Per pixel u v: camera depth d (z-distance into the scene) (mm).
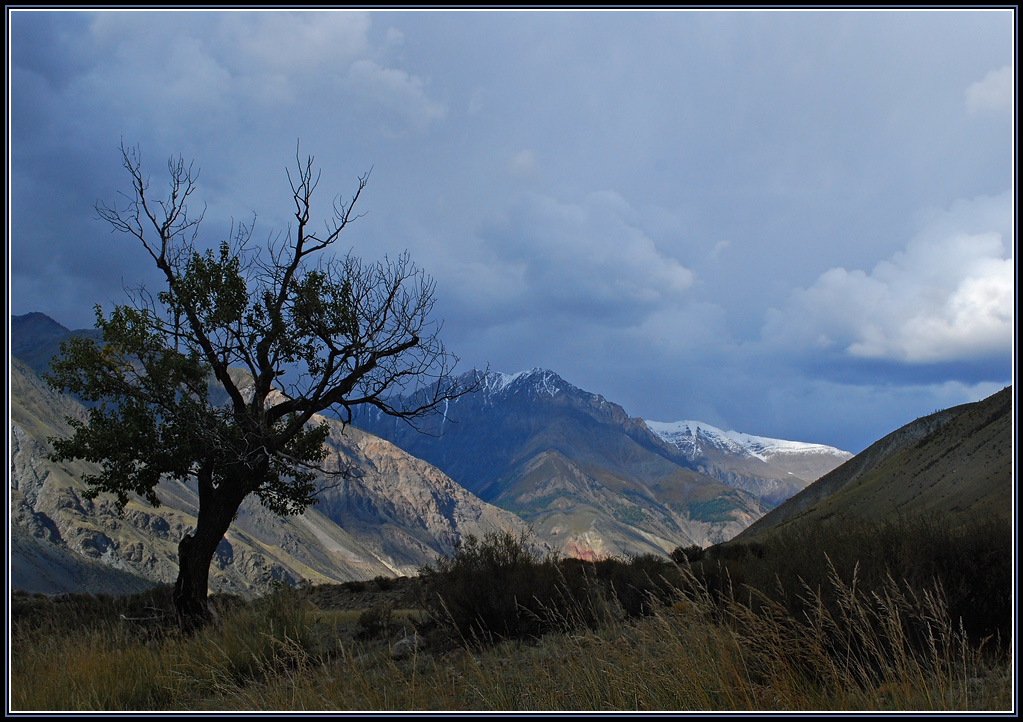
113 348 19594
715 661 6012
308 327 19281
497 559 11062
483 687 6898
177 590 16984
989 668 5750
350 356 19281
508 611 9859
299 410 19766
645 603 9414
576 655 7410
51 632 12312
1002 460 57500
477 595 10156
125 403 19812
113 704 8562
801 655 5961
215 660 9320
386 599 25656
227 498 18078
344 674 7770
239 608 12461
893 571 6430
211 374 20281
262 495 21609
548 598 9930
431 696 7008
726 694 5570
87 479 19875
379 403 19672
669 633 6508
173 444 18984
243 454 17750
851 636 5867
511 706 6309
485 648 9367
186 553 17297
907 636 6035
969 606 6348
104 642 10977
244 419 18422
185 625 15180
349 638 11578
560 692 6438
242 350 19219
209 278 19094
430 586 11281
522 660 8164
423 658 9414
